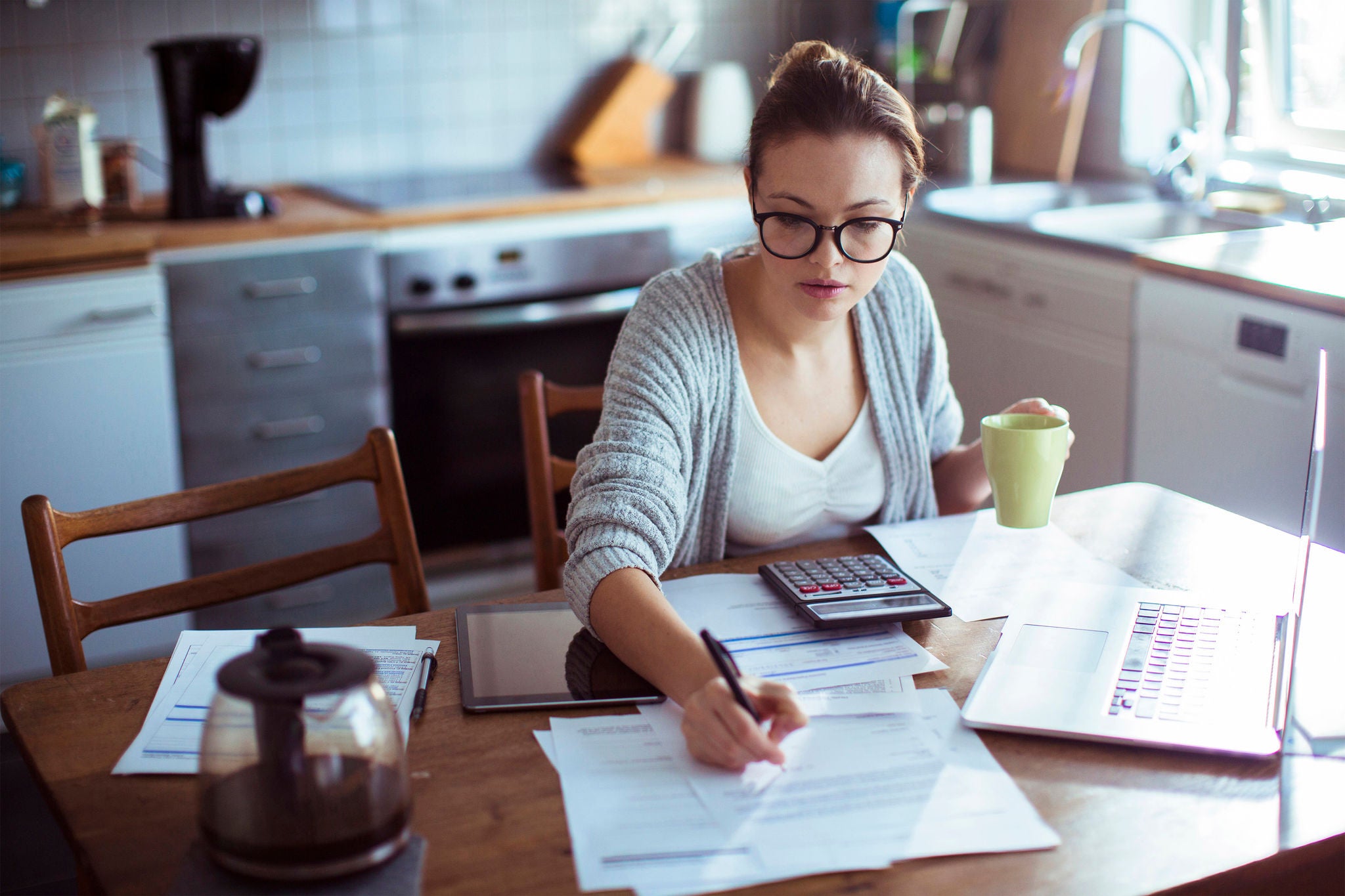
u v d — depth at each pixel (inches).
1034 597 44.4
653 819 31.7
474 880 29.5
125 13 115.3
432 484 114.0
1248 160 115.4
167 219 104.3
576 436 118.2
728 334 50.3
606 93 137.3
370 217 105.6
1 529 95.3
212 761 28.0
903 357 54.0
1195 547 49.4
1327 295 77.9
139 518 48.6
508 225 111.7
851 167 42.0
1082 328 98.5
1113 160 124.4
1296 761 34.1
